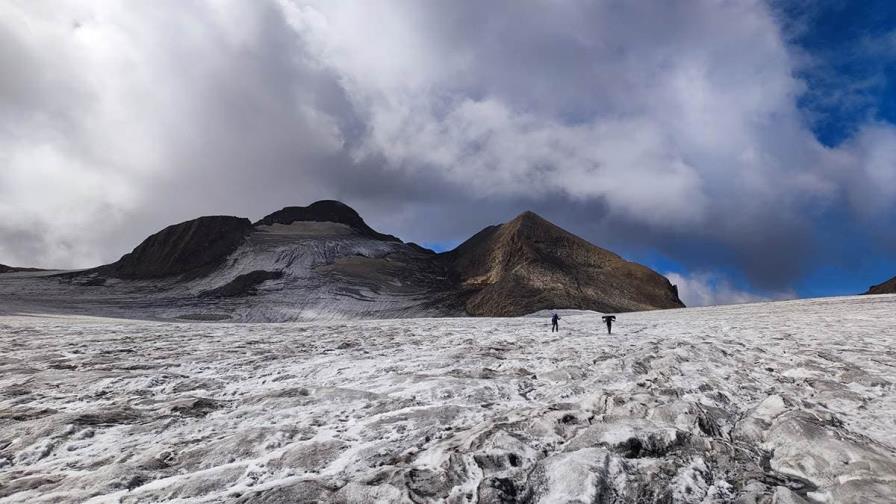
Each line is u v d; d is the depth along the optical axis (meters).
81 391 11.23
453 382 10.80
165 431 8.17
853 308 33.88
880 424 7.62
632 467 5.63
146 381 12.07
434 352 16.94
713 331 23.19
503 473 5.61
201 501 5.28
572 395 10.00
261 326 33.31
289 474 6.05
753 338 18.84
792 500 4.62
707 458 6.03
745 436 7.04
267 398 10.02
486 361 14.48
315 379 12.62
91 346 19.16
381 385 11.27
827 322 24.72
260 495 5.14
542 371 12.79
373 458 6.46
